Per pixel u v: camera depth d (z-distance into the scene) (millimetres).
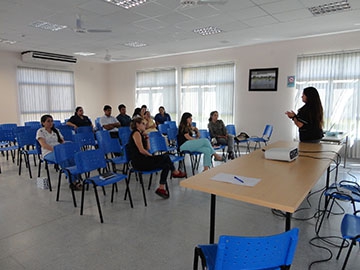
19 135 4734
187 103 8422
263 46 6859
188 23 4980
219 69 7672
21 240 2445
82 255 2209
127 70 9938
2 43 6719
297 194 1539
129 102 10047
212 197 1950
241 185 1689
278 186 1676
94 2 3922
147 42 6609
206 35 5902
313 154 2641
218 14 4461
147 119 6273
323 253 2238
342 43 5793
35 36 5988
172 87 8734
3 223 2777
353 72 5727
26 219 2869
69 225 2736
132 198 3504
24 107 8156
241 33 5750
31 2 3914
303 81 6355
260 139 6129
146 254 2227
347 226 1850
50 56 8148
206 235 2547
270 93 6902
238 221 2850
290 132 6711
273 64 6766
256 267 1168
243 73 7273
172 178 4375
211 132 5648
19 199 3441
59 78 8992
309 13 4406
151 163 3346
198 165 5285
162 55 8586
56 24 5051
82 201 3002
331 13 4410
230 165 2203
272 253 1147
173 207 3209
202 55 7953
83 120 6531
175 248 2318
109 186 3965
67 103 9266
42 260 2141
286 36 6043
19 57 7984
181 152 4523
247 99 7285
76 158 2957
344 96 5875
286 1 3895
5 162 5570
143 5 4051
